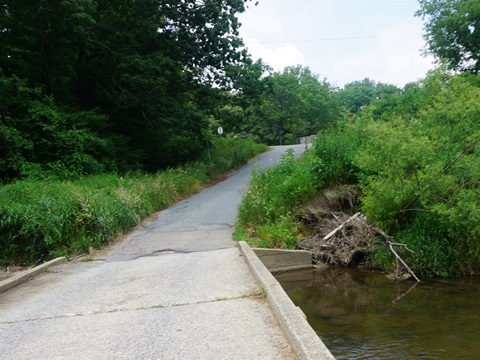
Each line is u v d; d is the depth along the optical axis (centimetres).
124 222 1099
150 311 475
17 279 683
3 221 897
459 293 716
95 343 380
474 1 2075
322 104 6450
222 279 612
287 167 1373
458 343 496
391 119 1210
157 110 2088
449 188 888
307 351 295
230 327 398
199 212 1324
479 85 1506
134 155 2030
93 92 2150
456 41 2358
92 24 1816
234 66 2359
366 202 979
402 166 899
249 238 975
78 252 903
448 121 892
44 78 1852
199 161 2342
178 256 837
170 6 2181
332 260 956
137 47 2122
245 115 2691
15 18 1642
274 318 415
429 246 897
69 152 1611
